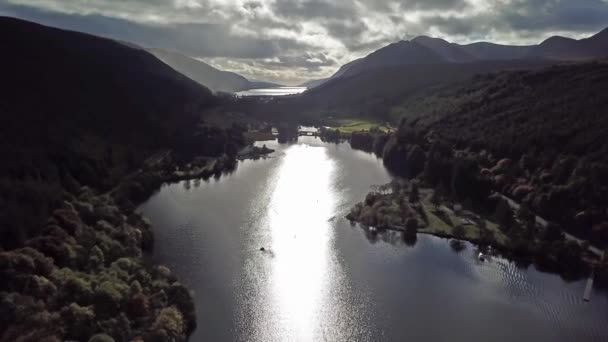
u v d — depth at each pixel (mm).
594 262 119562
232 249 129125
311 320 98500
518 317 101312
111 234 119188
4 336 73000
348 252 130500
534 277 117875
